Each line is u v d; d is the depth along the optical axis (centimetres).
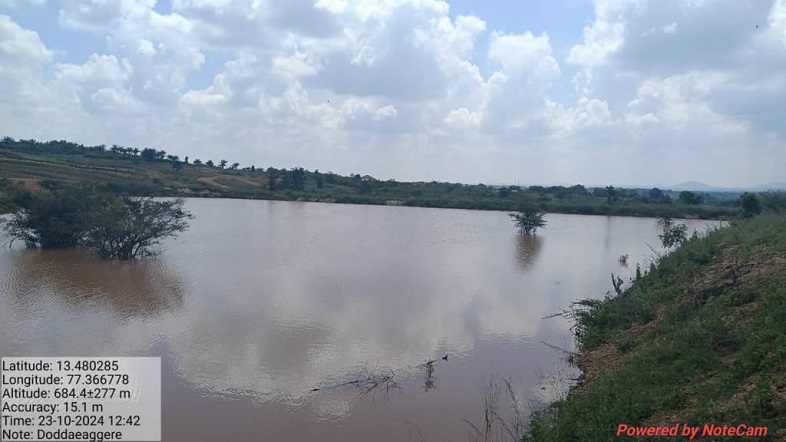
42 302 1570
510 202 6350
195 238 3136
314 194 7269
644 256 2728
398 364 1131
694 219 5253
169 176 7738
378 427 855
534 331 1381
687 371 762
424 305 1642
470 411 912
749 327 796
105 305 1552
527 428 825
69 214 2603
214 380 1030
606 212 5788
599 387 842
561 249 3036
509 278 2133
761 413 563
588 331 1259
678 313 1052
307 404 936
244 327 1366
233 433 831
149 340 1249
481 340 1302
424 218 4994
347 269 2234
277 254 2594
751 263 1164
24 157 6688
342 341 1275
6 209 3509
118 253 2359
